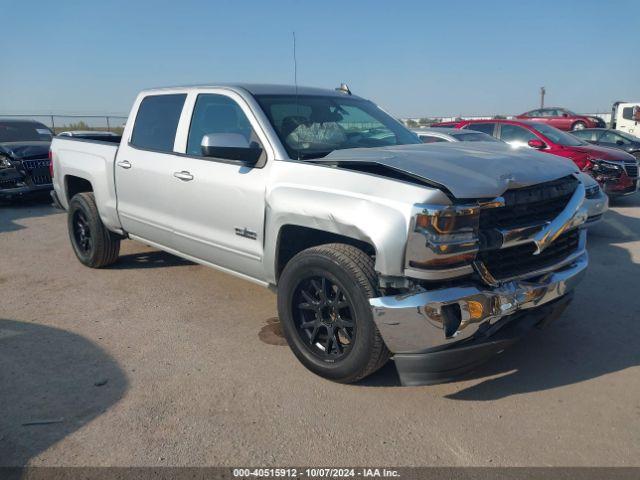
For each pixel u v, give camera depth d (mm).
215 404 3295
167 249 5008
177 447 2885
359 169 3395
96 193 5574
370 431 3021
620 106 24750
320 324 3488
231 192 4051
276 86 4566
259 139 3979
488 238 3090
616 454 2814
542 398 3352
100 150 5602
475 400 3336
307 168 3566
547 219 3418
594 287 5340
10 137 11484
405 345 3062
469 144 4070
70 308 4895
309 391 3436
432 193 2939
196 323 4531
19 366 3797
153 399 3354
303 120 4199
